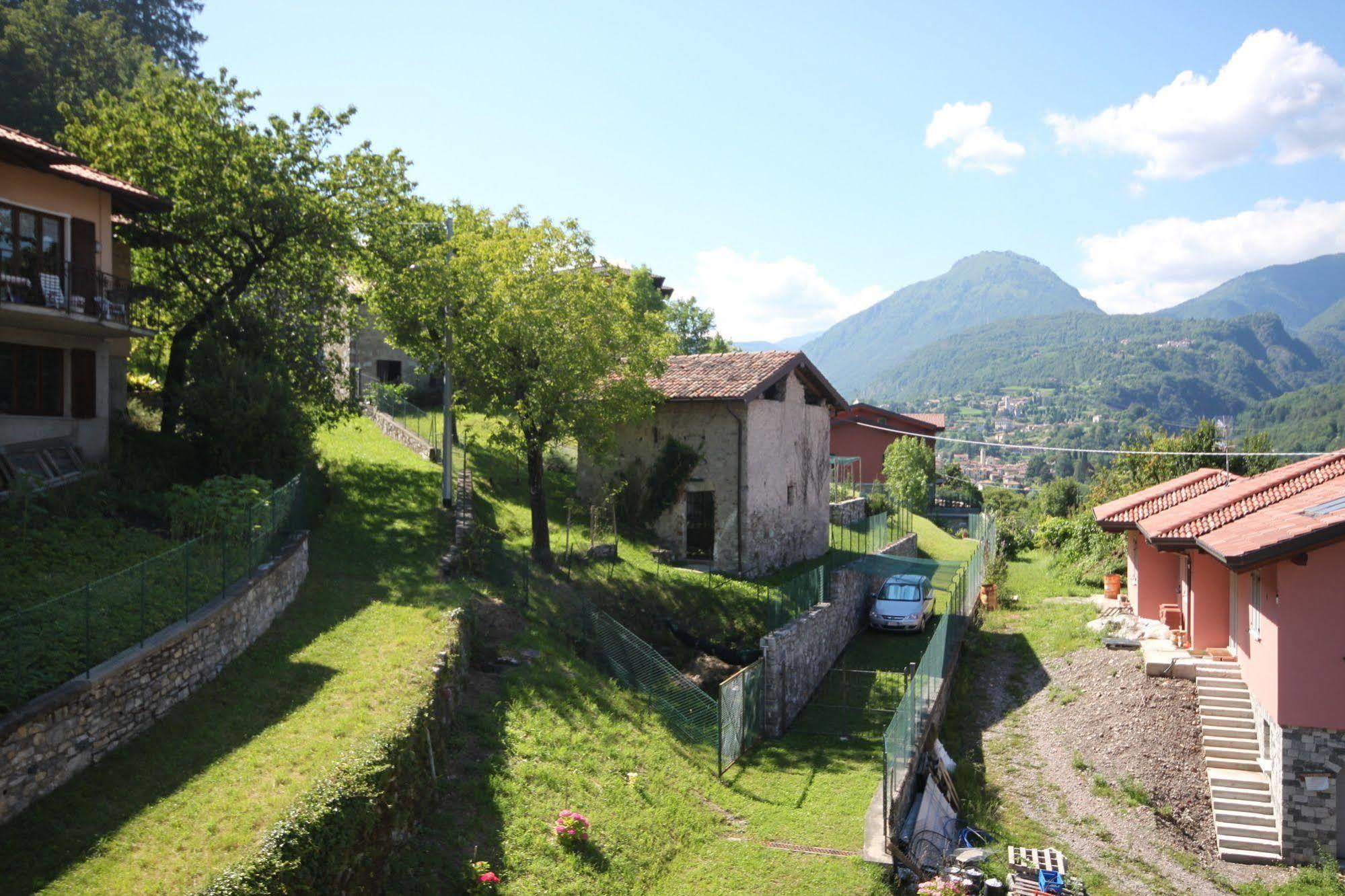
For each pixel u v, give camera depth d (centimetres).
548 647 1841
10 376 1834
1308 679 1593
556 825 1258
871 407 5638
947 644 2411
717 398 2750
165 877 834
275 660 1441
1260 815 1652
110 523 1638
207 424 1998
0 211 1708
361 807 980
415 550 2189
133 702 1127
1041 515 5916
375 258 2592
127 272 2277
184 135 2258
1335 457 2228
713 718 1809
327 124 2459
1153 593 2623
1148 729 1933
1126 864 1576
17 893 802
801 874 1370
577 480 3098
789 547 3155
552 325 2177
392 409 3741
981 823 1711
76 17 4175
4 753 908
